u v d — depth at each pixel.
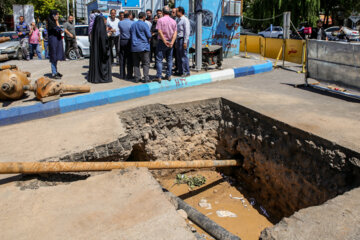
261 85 8.27
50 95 6.15
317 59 7.61
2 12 31.69
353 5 32.66
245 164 5.98
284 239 2.59
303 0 25.33
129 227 2.73
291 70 10.91
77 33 14.03
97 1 14.62
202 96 6.76
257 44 14.98
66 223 2.79
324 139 4.20
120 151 4.59
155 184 3.46
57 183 3.67
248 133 5.71
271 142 5.12
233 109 6.30
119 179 3.59
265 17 27.30
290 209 4.96
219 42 13.31
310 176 4.41
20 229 2.72
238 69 9.57
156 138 6.14
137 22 7.49
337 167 3.97
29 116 5.79
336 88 7.78
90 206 3.06
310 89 7.75
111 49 9.63
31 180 3.54
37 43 13.48
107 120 5.40
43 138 4.67
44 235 2.64
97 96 6.68
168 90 7.75
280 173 5.02
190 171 6.80
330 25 36.25
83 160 4.21
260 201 5.76
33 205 3.08
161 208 3.01
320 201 4.23
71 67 10.63
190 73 9.27
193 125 6.48
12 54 13.67
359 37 20.00
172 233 2.65
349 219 2.81
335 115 5.34
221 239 2.96
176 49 8.55
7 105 6.09
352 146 3.92
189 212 3.28
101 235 2.63
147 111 6.05
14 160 3.87
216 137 6.78
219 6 12.87
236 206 5.68
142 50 7.59
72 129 5.03
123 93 6.98
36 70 9.98
